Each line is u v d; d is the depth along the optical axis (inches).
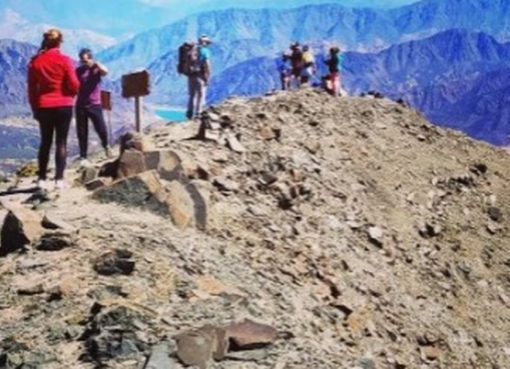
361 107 1189.1
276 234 661.9
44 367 343.3
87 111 804.6
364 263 728.3
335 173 887.7
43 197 573.9
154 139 822.5
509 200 1104.2
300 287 576.7
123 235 500.7
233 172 746.2
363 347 549.3
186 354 354.0
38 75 592.4
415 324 689.6
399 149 1091.9
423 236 894.4
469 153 1216.8
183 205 587.2
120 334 358.9
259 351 386.9
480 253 925.8
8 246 486.3
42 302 404.8
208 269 494.6
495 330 792.9
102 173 641.0
